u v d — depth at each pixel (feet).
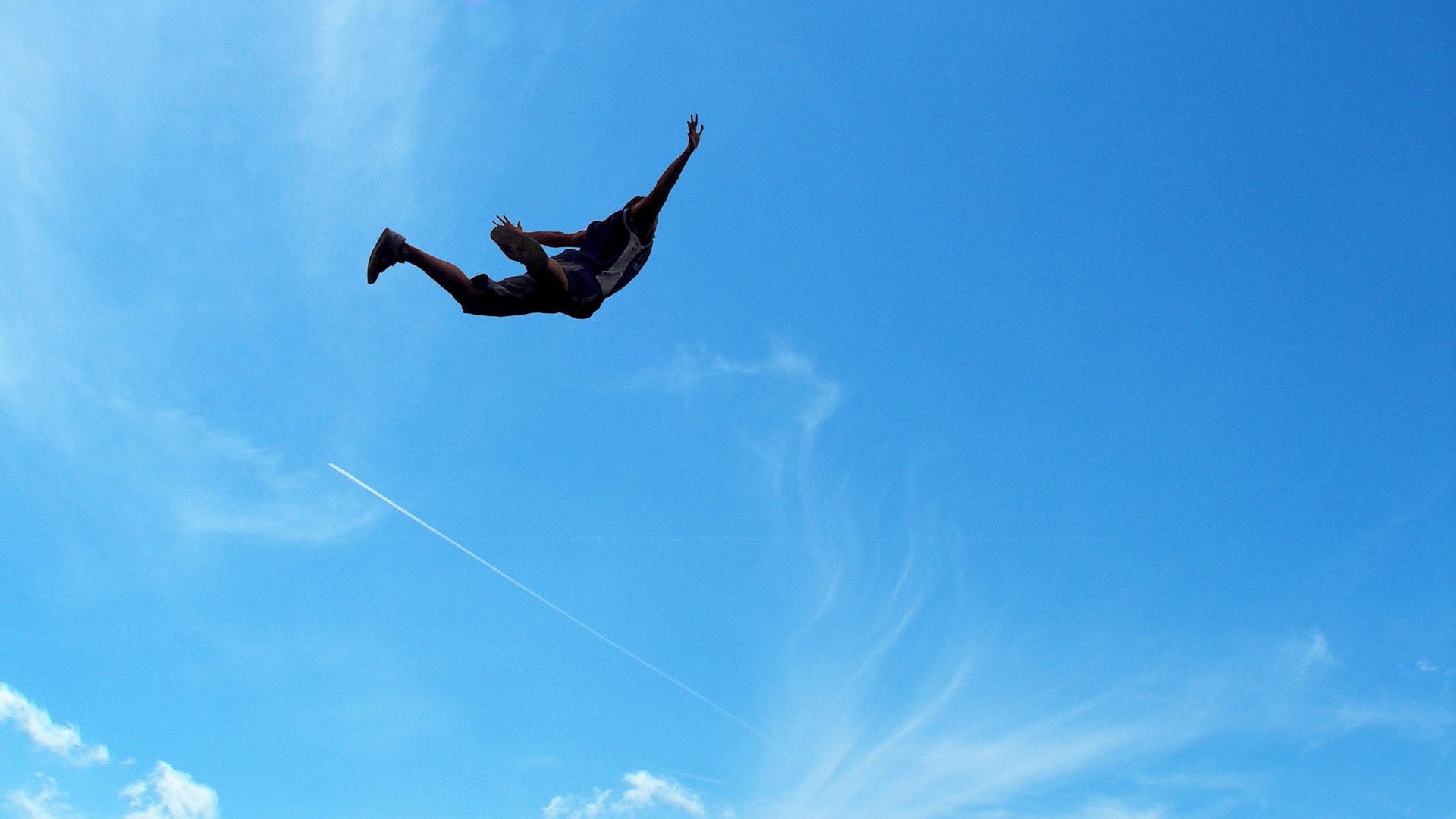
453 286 28.27
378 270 28.09
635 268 31.35
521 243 27.45
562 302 29.43
